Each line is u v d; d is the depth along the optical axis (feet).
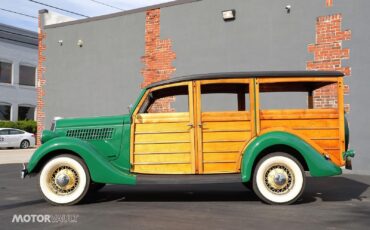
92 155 22.27
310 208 21.39
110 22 49.73
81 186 22.48
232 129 22.63
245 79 22.84
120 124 23.34
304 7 37.70
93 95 50.65
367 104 34.71
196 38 43.47
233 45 41.24
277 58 38.88
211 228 17.34
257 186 22.18
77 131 23.66
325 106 35.68
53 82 53.98
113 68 49.29
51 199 22.38
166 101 38.68
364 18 34.99
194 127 22.68
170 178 22.07
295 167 21.90
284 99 36.63
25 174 22.49
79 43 51.88
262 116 22.61
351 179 32.42
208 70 42.57
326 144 22.50
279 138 21.72
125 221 18.67
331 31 36.40
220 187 29.01
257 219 18.95
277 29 38.99
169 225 17.87
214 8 42.47
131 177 22.29
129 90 48.03
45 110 54.39
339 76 22.65
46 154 22.43
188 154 22.70
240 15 40.93
